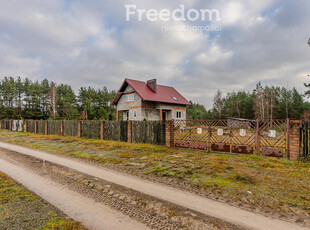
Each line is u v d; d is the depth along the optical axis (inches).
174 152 377.4
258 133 326.0
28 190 190.2
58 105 2219.5
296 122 283.0
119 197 173.8
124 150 406.6
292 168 248.8
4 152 402.9
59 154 378.9
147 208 152.8
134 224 130.6
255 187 189.3
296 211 143.7
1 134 820.6
